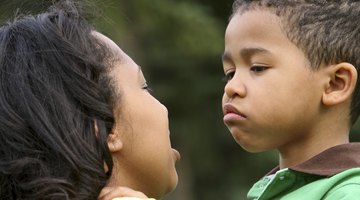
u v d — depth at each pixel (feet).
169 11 56.08
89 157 10.90
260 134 13.39
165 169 11.87
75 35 11.64
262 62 13.37
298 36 13.28
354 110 13.57
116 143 11.48
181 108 61.98
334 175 12.62
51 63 11.31
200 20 57.16
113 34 44.01
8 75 11.34
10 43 11.64
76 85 11.19
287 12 13.39
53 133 10.92
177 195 60.80
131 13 53.98
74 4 12.38
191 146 62.03
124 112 11.60
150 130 11.73
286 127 13.30
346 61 13.41
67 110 11.03
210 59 60.75
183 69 61.26
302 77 13.25
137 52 54.44
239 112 13.43
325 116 13.38
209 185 63.87
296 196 12.72
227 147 63.05
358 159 12.85
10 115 11.05
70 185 10.68
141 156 11.67
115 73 11.70
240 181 63.05
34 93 11.15
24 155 10.90
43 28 11.62
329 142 13.39
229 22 13.98
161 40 57.77
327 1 13.53
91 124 11.11
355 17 13.56
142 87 11.91
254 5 13.69
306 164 12.93
